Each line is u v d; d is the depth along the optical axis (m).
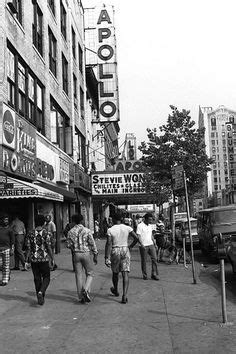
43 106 20.55
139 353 5.72
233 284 10.83
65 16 28.12
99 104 36.97
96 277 12.39
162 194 20.70
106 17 36.50
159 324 7.11
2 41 14.03
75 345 6.12
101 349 5.92
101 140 49.94
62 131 25.53
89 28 36.75
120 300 9.09
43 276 8.85
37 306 8.58
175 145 19.67
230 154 163.25
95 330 6.84
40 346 6.10
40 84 20.05
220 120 171.25
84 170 31.83
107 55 36.81
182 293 9.70
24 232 13.95
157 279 11.74
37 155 18.06
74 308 8.39
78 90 31.09
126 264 9.03
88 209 34.62
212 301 8.77
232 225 16.34
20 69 16.78
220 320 7.24
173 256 15.62
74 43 31.00
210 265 15.01
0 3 14.05
